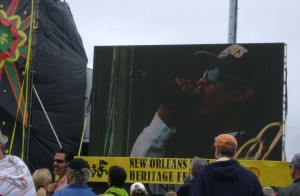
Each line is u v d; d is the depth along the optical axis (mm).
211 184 6832
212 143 17875
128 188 17453
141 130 18297
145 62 18438
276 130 17547
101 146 18484
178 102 18172
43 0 19078
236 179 6820
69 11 19594
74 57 19375
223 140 7023
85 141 19656
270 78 17688
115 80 18578
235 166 6875
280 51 17672
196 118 18016
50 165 18688
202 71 18109
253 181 6875
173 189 17422
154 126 18219
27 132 18484
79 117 19312
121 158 17344
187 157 17969
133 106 18406
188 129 18031
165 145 18109
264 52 17766
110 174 8703
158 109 18250
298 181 7328
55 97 18969
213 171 6844
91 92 18828
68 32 19328
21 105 18594
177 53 18266
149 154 18172
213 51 18094
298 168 7316
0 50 18812
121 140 18391
